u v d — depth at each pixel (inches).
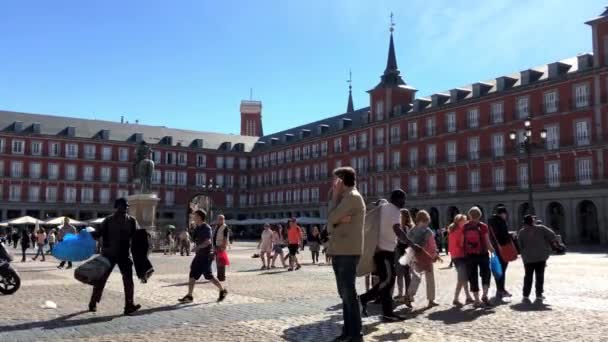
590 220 1905.8
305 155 3253.0
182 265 904.9
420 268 419.8
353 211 283.1
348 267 284.2
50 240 1326.3
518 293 508.4
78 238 440.5
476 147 2196.1
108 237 392.8
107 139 3302.2
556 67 1951.3
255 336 311.3
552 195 1907.0
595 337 309.7
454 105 2282.2
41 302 447.2
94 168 3267.7
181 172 3548.2
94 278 382.9
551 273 725.9
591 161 1818.4
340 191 290.8
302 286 574.6
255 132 4778.5
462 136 2252.7
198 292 514.6
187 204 3528.5
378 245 360.2
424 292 519.8
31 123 3142.2
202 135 3764.8
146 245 402.9
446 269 810.2
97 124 3390.7
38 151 3115.2
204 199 3607.3
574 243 1833.2
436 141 2367.1
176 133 3656.5
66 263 944.9
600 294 499.8
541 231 454.3
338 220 284.4
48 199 3122.5
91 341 298.2
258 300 461.7
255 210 3661.4
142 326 342.0
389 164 2598.4
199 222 458.0
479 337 310.5
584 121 1845.5
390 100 2645.2
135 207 1322.6
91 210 3233.3
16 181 3043.8
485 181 2149.4
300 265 892.0
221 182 3683.6
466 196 2193.7
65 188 3176.7
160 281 618.2
